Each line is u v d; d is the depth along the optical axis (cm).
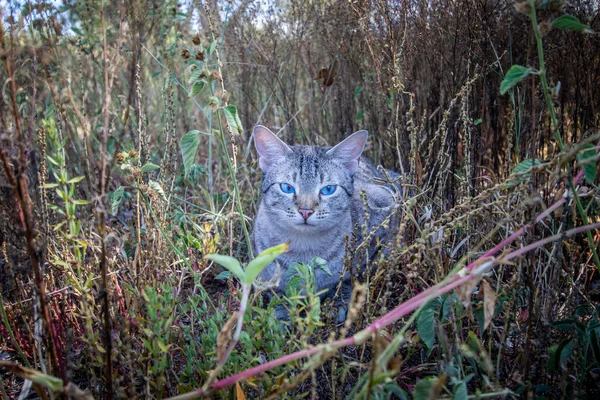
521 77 26
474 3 51
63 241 38
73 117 52
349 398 26
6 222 35
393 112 52
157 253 40
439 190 46
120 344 30
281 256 49
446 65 54
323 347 22
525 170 29
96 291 36
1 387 30
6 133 27
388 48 54
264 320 31
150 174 46
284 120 73
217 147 73
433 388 21
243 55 69
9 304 37
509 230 38
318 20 65
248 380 29
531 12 26
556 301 33
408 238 46
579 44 48
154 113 77
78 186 51
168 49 60
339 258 49
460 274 24
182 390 30
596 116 47
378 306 40
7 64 25
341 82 68
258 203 62
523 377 29
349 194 51
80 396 22
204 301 36
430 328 29
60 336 35
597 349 29
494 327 35
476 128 52
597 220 44
